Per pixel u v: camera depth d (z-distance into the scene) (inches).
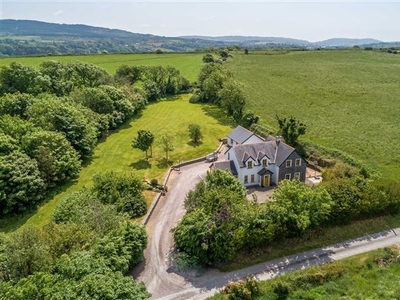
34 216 1796.3
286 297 1217.4
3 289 927.7
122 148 2768.2
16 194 1758.1
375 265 1386.6
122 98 3535.9
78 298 906.7
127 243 1314.0
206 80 4264.3
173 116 3676.2
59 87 3457.2
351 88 4375.0
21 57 5339.6
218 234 1357.0
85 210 1507.1
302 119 3329.2
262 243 1456.7
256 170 2129.7
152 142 2615.7
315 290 1251.2
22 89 3255.4
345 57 6697.8
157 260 1417.3
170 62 6117.1
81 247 1246.3
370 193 1672.0
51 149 2139.5
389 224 1675.7
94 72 3961.6
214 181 1716.3
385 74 5064.0
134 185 1856.5
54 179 2038.6
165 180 2176.4
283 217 1449.3
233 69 5753.0
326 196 1481.3
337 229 1608.0
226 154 2361.0
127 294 973.2
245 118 3282.5
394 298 1205.1
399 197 1721.2
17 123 2215.8
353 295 1229.1
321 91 4311.0
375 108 3563.0
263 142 2230.6
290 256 1444.4
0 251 1206.3
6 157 1849.2
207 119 3553.2
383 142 2679.6
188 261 1386.6
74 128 2479.1
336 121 3230.8
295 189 1502.2
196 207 1577.3
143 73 4697.3
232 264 1391.5
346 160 2338.8
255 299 1197.7
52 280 972.6
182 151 2691.9
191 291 1248.2
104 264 1101.7
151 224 1686.8
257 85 4744.1
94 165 2443.4
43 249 1150.3
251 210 1462.8
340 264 1363.2
